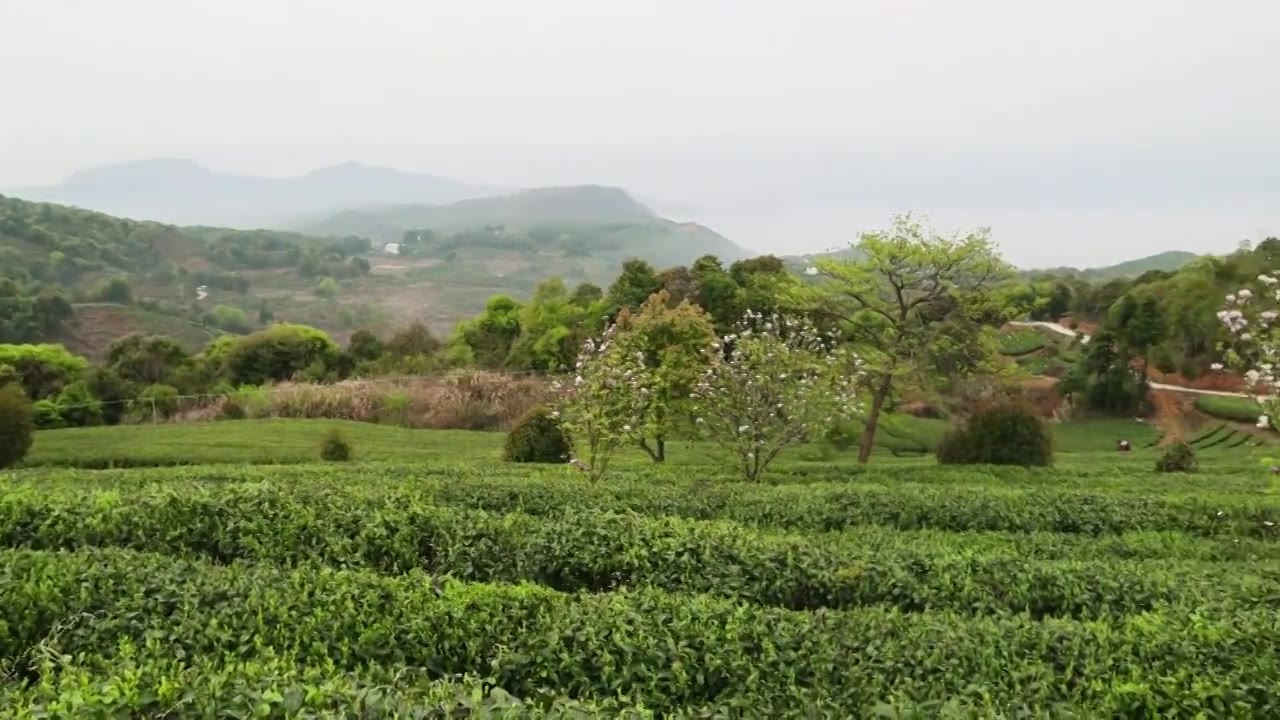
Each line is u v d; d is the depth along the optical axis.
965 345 26.80
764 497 14.89
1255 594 8.95
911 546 11.48
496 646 6.80
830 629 7.34
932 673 6.62
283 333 45.47
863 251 26.70
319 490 12.20
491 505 13.90
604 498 14.32
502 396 36.47
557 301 44.19
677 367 22.78
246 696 4.87
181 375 41.41
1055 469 23.70
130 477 17.22
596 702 5.87
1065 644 7.04
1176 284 46.59
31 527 9.99
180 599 7.18
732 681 6.44
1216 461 31.14
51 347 38.97
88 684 5.18
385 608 7.23
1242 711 5.82
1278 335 11.76
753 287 38.16
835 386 21.55
